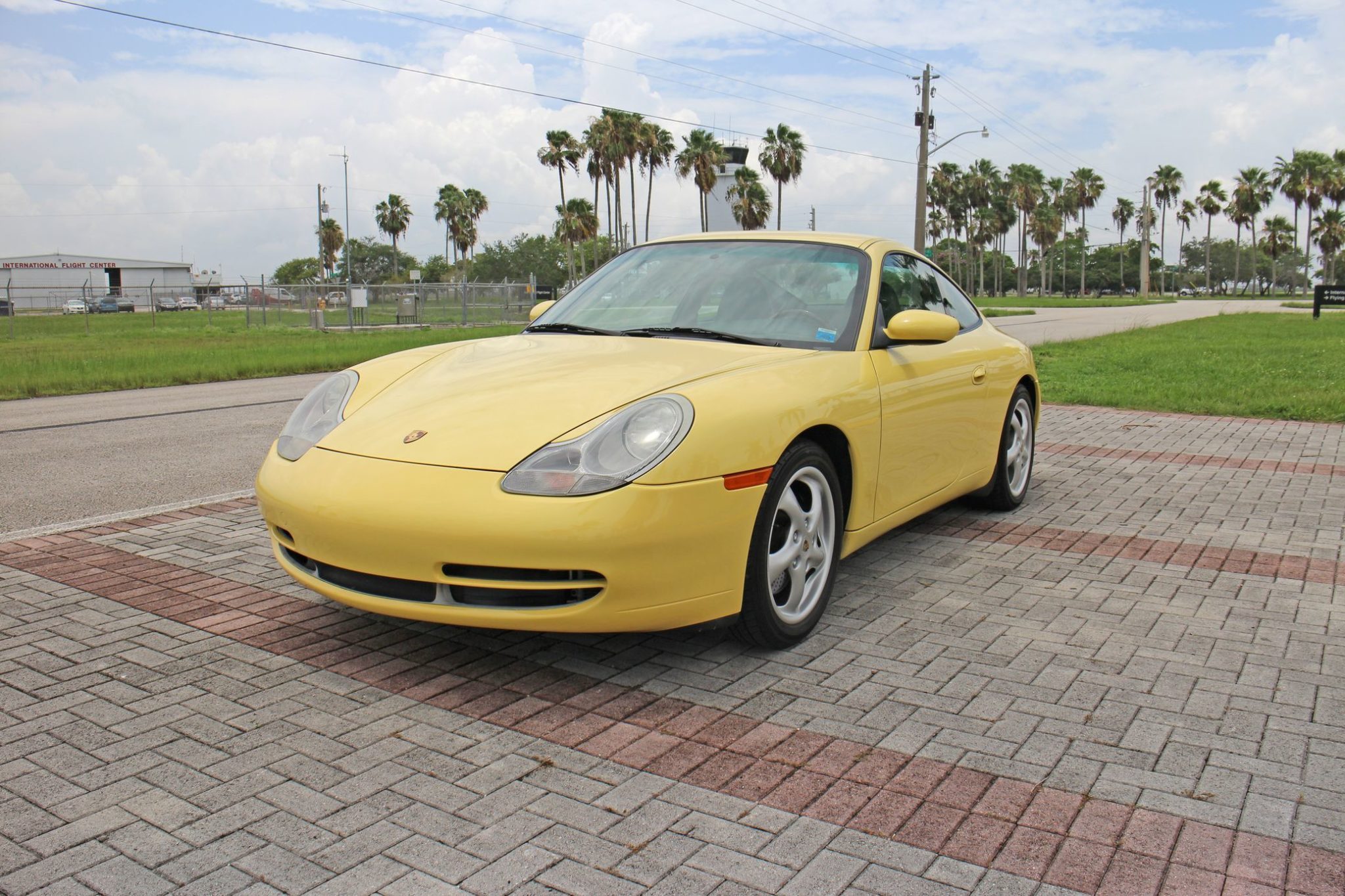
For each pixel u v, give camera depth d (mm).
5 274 84375
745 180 53125
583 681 2988
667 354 3416
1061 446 7477
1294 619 3617
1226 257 165125
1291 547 4613
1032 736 2654
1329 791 2379
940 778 2428
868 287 3918
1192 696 2922
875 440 3596
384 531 2805
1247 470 6500
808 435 3338
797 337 3678
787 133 55062
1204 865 2070
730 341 3688
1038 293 148875
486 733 2650
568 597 2805
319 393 3582
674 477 2785
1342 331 23766
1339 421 8695
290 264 121125
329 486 2959
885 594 3871
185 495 5660
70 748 2564
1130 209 128750
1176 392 10570
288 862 2064
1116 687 2990
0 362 15852
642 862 2064
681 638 3365
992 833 2186
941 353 4227
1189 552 4512
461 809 2270
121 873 2023
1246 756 2553
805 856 2090
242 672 3043
